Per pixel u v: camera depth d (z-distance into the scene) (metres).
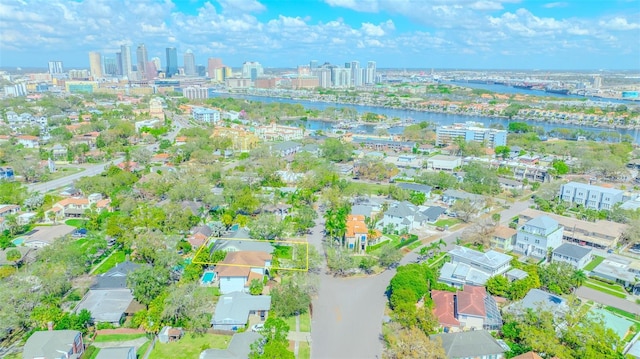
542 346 92.19
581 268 140.75
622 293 126.38
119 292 118.81
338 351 98.31
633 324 106.19
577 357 91.44
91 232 158.50
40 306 106.31
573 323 99.88
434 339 97.06
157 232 146.75
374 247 157.88
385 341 102.44
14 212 182.62
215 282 130.25
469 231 163.12
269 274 133.00
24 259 138.25
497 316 107.00
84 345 98.50
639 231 157.50
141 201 199.38
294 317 112.25
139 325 104.94
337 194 196.25
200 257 136.00
